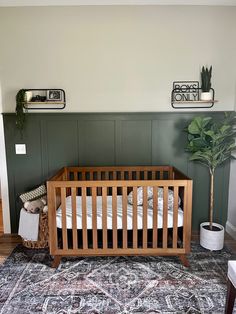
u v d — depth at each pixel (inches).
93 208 96.3
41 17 119.3
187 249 98.8
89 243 108.0
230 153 117.3
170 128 126.6
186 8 120.0
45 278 92.0
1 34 120.0
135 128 126.3
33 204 111.6
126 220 97.6
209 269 97.4
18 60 121.8
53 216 96.2
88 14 119.6
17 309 77.2
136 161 128.6
